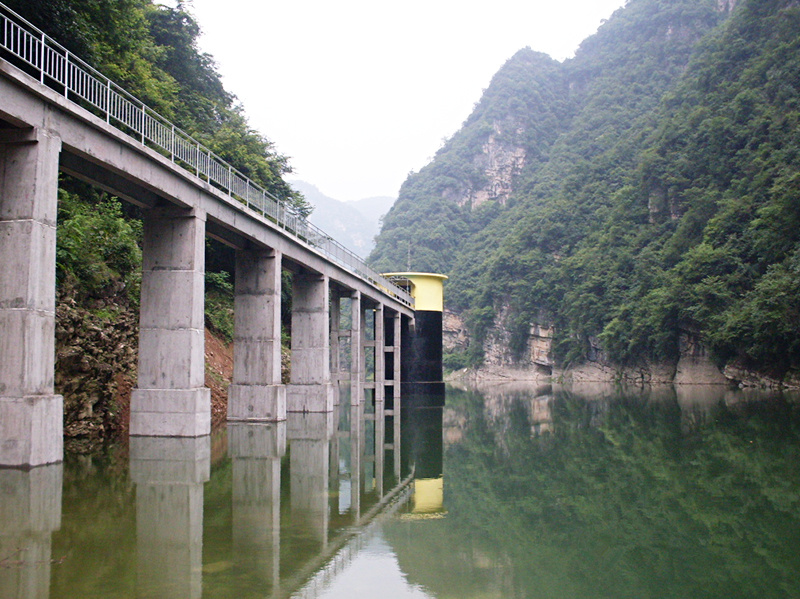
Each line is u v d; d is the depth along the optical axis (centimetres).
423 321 5838
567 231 13262
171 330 2091
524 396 6444
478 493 1491
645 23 19375
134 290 2695
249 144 4928
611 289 10231
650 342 8725
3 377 1440
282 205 3111
